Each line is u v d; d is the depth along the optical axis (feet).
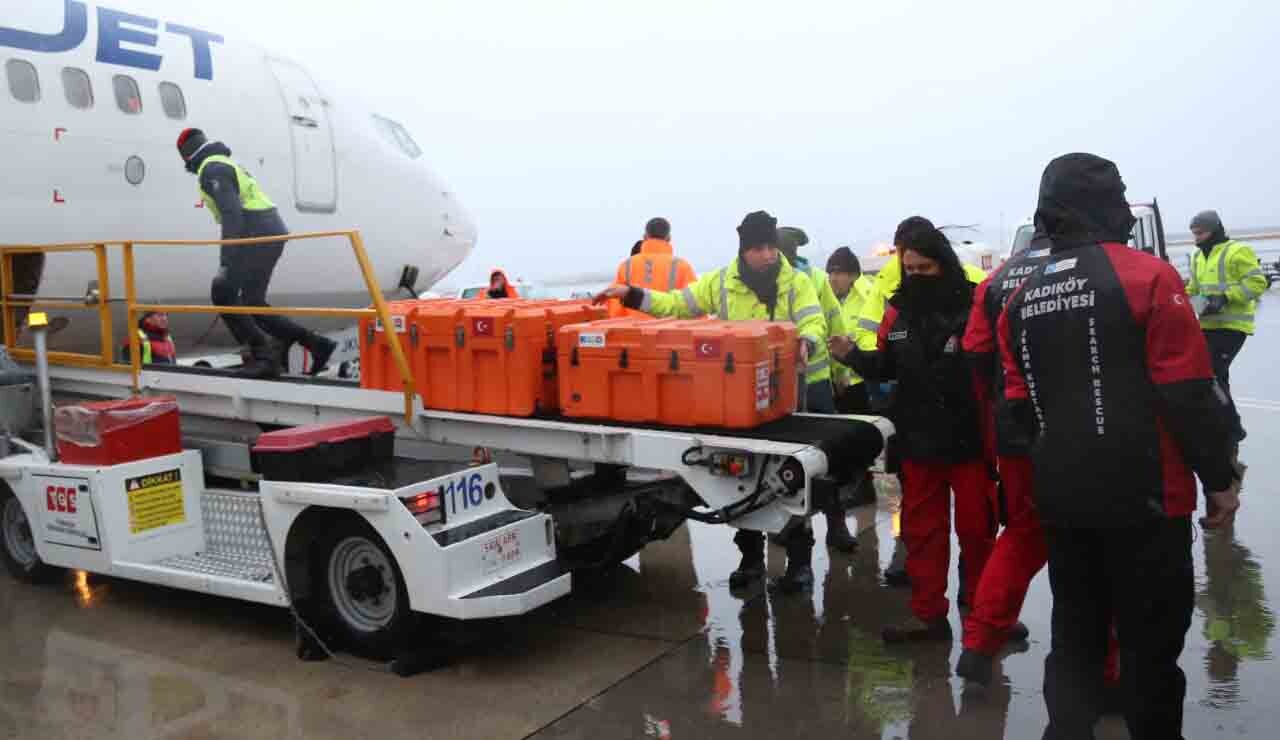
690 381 12.96
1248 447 25.08
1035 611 13.91
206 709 11.44
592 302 15.25
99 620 14.62
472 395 14.23
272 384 15.92
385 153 27.76
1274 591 14.35
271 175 24.26
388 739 10.56
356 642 12.89
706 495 12.68
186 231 22.79
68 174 20.39
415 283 29.58
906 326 12.17
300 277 25.52
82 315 21.38
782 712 10.91
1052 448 8.41
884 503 20.74
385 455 14.05
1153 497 8.07
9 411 16.80
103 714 11.35
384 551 12.42
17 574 16.42
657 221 19.65
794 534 14.90
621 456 13.14
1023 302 8.71
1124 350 8.10
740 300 15.40
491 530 12.54
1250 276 24.86
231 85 23.66
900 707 10.92
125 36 21.63
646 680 11.93
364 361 15.12
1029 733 10.21
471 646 13.24
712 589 15.40
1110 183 8.46
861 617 13.89
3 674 12.59
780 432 12.75
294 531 12.94
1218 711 10.53
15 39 19.63
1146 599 8.28
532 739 10.46
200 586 13.79
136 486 14.65
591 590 15.46
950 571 15.81
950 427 12.05
